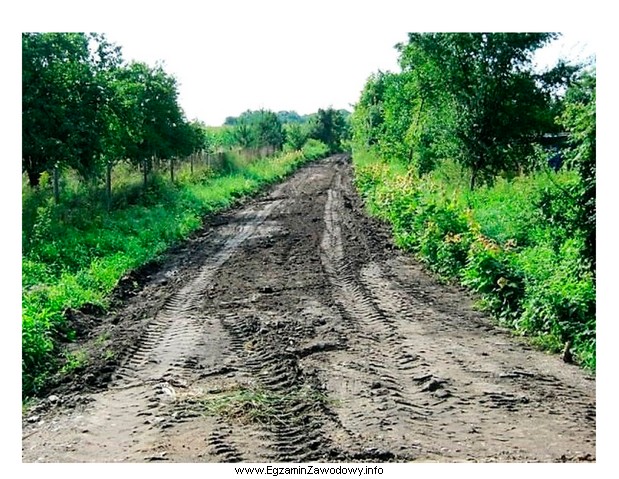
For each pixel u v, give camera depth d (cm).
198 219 2039
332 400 705
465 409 682
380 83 4788
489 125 2172
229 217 2219
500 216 1549
